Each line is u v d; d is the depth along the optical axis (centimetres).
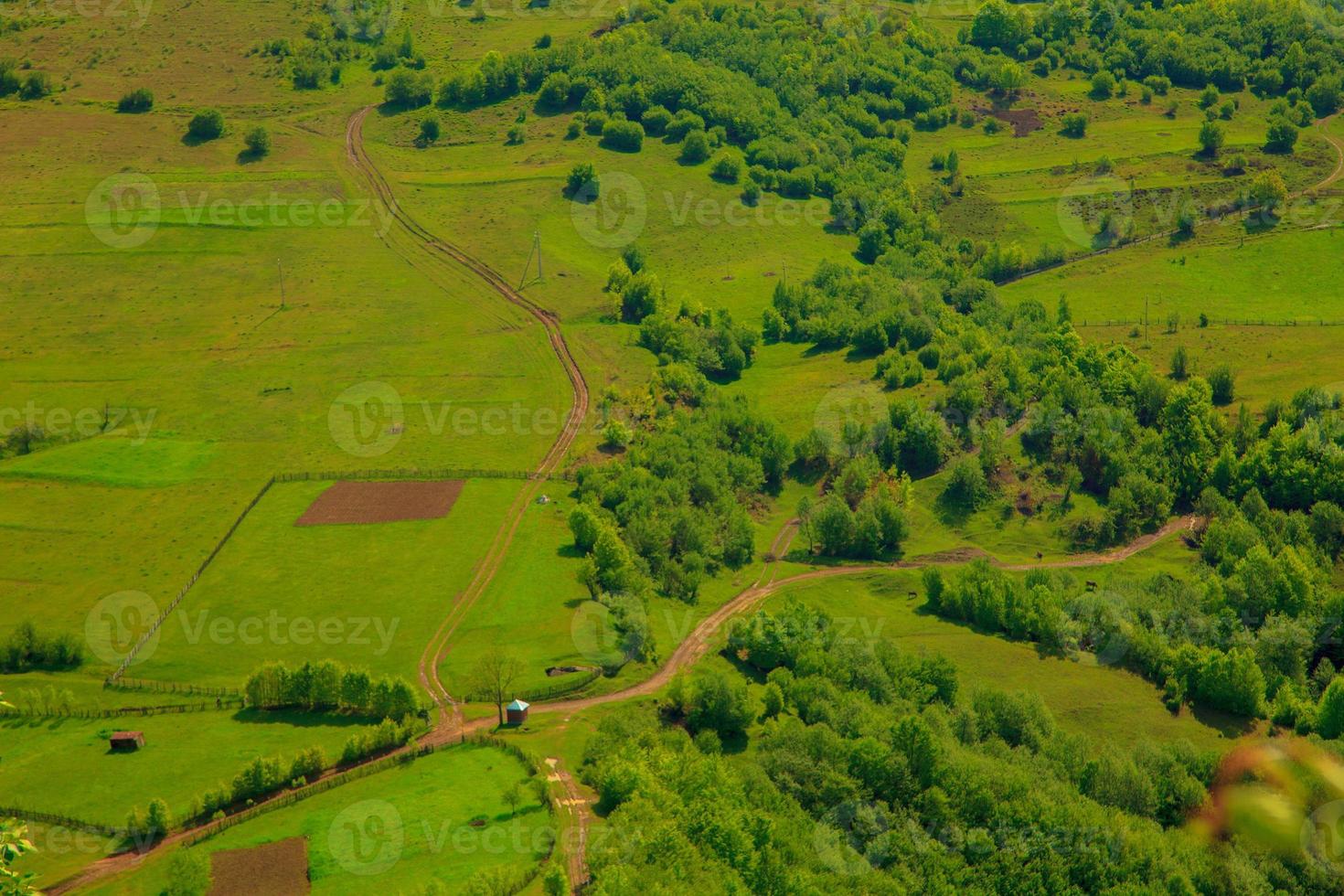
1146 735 17250
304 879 11912
